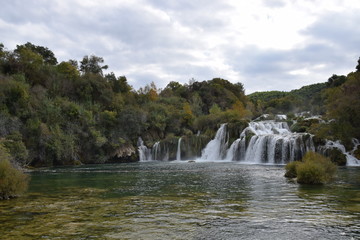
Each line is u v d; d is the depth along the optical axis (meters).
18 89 47.00
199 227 9.89
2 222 10.63
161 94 106.88
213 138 62.03
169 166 42.97
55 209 12.93
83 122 54.38
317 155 24.58
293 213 11.77
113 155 57.53
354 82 45.53
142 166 44.28
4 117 42.19
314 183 20.81
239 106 88.44
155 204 13.98
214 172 31.27
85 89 64.75
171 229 9.66
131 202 14.55
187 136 61.47
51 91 59.00
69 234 9.12
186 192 17.81
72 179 26.88
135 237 8.82
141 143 64.50
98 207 13.35
